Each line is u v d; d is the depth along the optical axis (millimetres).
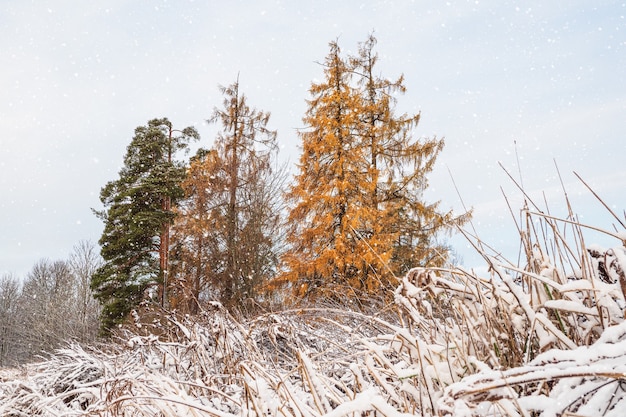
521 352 1502
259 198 17766
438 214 13781
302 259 13859
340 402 1639
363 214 13195
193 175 20719
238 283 15250
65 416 2990
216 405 2416
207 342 3744
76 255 29734
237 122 20781
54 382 4164
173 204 24016
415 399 1536
